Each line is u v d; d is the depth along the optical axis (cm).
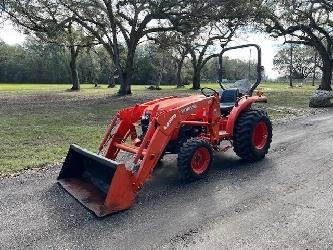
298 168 573
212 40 2738
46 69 7944
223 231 362
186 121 496
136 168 444
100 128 973
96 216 399
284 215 396
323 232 356
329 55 2988
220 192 469
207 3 1986
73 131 925
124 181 414
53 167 597
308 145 741
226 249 329
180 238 350
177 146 518
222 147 691
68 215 406
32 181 525
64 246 340
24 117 1213
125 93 2519
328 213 399
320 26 2916
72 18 2386
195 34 2273
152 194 465
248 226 372
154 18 2198
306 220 383
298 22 2645
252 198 447
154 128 461
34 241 350
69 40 2542
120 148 505
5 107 1596
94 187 473
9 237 359
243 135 579
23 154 679
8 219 399
